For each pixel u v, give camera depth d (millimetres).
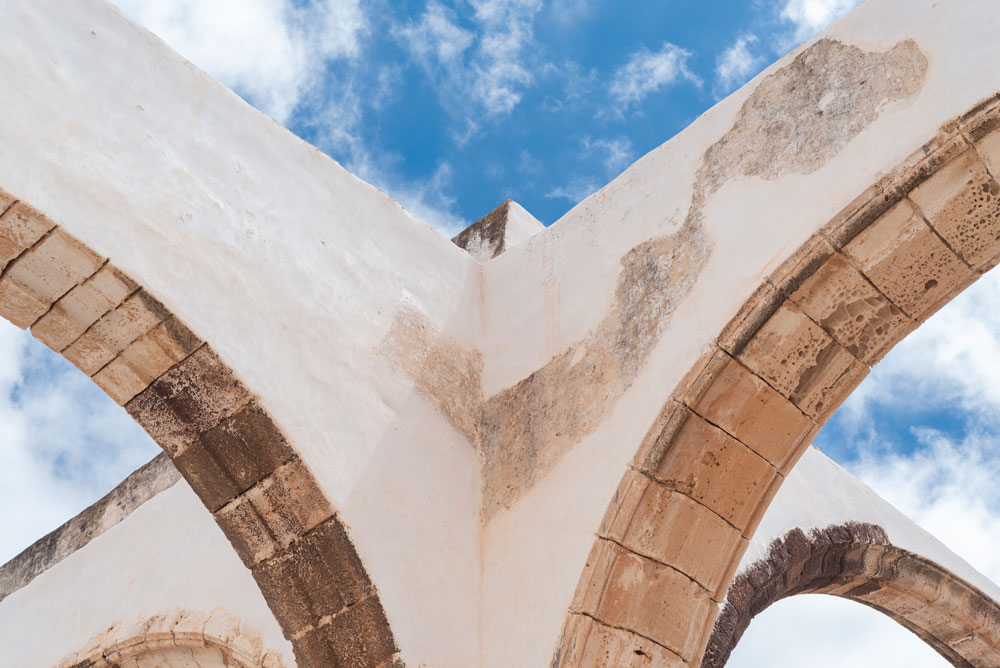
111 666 5953
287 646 4941
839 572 5852
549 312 4891
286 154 4699
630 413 4094
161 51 4359
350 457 4246
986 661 6441
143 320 3889
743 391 3869
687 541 3943
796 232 3797
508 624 4176
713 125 4469
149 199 4012
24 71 3812
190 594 5637
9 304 3848
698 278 4129
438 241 5289
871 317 3791
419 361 4785
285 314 4301
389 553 4180
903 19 3857
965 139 3475
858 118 3848
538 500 4371
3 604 7195
